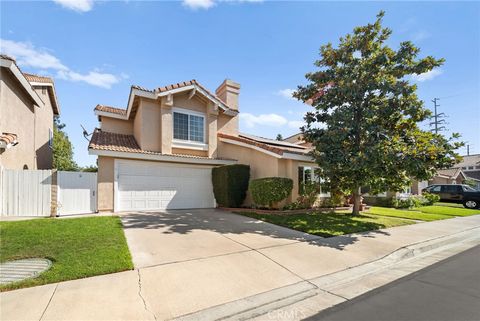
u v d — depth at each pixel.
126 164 11.86
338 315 3.45
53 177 10.06
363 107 10.59
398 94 9.73
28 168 12.95
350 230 8.72
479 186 35.91
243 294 3.98
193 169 13.78
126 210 11.70
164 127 13.24
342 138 9.82
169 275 4.46
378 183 10.28
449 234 9.09
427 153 8.75
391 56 10.23
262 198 11.55
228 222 9.35
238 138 14.22
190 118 14.41
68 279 4.13
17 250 5.30
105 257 5.02
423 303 3.81
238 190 12.84
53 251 5.29
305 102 12.02
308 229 8.60
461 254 6.91
